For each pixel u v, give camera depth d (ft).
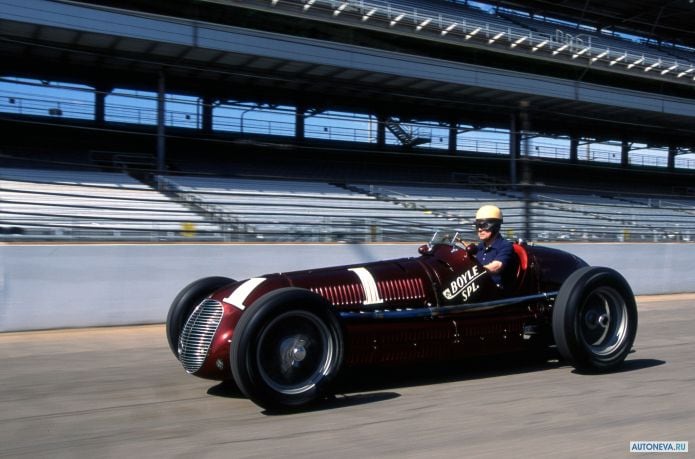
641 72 84.74
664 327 29.27
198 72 62.95
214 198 54.70
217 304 16.30
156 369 20.04
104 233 35.55
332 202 59.62
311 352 15.46
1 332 27.02
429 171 86.63
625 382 18.01
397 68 64.23
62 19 50.01
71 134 67.05
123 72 64.18
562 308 18.34
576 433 13.62
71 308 28.45
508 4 94.38
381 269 17.79
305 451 12.57
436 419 14.56
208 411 15.28
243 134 76.07
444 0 89.15
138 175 57.93
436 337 17.46
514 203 67.92
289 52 58.49
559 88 73.77
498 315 18.52
